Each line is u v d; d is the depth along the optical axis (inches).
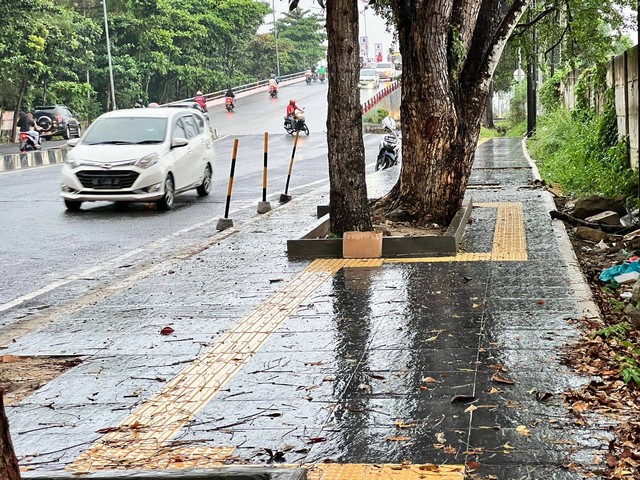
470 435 191.5
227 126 2010.3
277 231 510.0
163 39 2464.3
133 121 694.5
